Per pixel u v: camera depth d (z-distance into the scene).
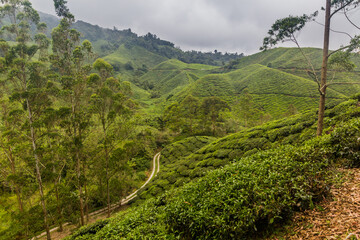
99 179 27.22
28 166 20.80
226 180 7.79
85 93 25.50
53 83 21.42
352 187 6.25
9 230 18.88
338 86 80.06
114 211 30.77
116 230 10.27
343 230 4.64
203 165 30.12
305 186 6.19
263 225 6.12
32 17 22.89
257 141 26.33
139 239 8.09
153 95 137.88
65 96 21.48
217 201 6.65
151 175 46.25
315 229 5.11
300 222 5.62
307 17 13.23
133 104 51.72
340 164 7.86
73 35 24.45
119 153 24.41
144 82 168.62
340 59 13.10
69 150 22.02
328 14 12.62
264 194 5.97
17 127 21.70
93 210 32.25
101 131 33.75
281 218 5.72
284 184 6.24
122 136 26.09
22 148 20.39
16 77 20.11
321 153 7.86
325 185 6.31
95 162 25.69
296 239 5.14
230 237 5.88
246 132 32.28
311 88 87.00
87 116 23.66
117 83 29.16
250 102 72.31
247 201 6.05
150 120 76.62
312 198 6.22
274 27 14.62
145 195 31.88
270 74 119.06
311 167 6.78
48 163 20.06
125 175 31.56
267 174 7.11
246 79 128.62
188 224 6.88
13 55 20.08
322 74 13.34
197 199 7.58
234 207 6.07
